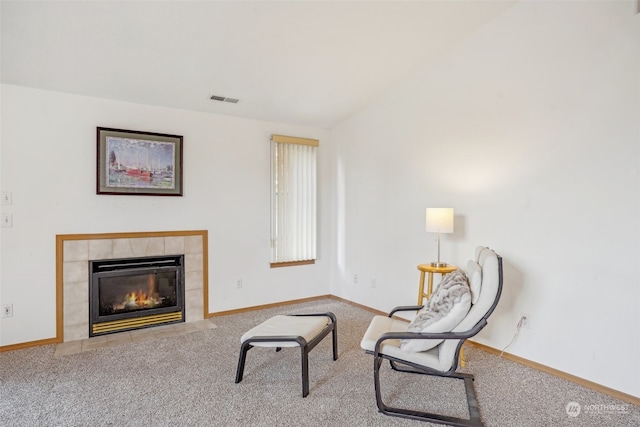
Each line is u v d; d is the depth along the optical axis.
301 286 4.82
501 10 3.03
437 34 3.24
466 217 3.37
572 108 2.65
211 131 4.11
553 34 2.75
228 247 4.23
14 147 3.13
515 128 2.99
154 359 2.97
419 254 3.83
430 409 2.27
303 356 2.43
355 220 4.64
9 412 2.20
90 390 2.46
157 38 2.81
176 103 3.80
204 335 3.54
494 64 3.13
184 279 3.95
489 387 2.55
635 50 2.34
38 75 3.07
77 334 3.40
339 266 4.93
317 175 4.95
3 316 3.11
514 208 3.01
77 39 2.72
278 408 2.26
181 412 2.21
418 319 2.35
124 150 3.59
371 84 3.97
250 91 3.75
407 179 3.94
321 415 2.19
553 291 2.76
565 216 2.69
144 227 3.73
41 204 3.25
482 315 2.12
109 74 3.18
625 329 2.40
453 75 3.46
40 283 3.25
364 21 2.92
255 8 2.63
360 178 4.56
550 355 2.78
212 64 3.23
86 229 3.44
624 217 2.40
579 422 2.14
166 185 3.81
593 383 2.54
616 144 2.43
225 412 2.21
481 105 3.23
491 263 2.16
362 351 3.15
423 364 2.19
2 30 2.55
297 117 4.52
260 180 4.45
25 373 2.71
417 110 3.82
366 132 4.46
